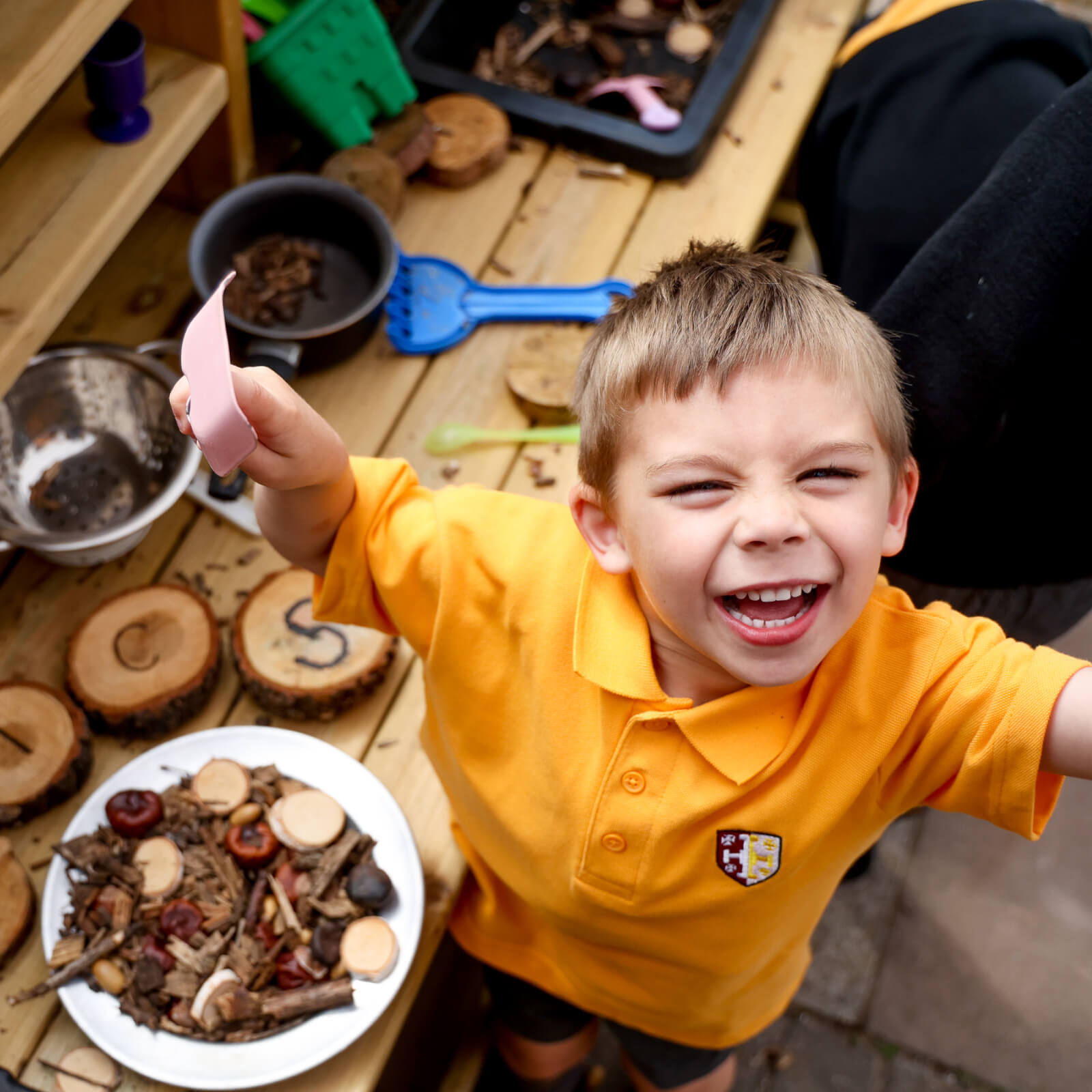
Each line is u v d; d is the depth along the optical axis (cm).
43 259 119
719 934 89
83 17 111
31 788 116
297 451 74
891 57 126
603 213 165
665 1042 120
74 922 109
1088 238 88
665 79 180
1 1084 106
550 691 83
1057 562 113
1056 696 74
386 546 84
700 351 71
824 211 141
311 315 147
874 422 72
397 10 182
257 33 152
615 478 76
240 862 114
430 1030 150
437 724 97
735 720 77
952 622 79
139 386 136
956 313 94
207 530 138
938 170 113
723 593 70
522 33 188
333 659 126
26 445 135
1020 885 183
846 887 181
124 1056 103
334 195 147
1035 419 99
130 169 127
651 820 81
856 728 77
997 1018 174
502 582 83
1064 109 88
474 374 150
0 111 105
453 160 162
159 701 122
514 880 100
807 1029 172
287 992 107
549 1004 128
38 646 129
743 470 69
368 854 115
